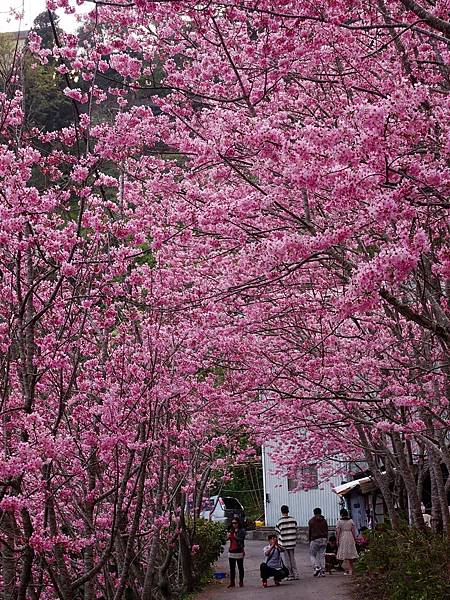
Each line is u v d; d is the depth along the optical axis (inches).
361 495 1073.5
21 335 323.3
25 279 387.5
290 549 784.9
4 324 365.1
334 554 855.1
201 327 490.6
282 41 333.1
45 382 425.4
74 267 323.3
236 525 776.3
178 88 364.2
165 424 521.0
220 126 339.0
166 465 539.2
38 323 427.2
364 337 496.4
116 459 379.2
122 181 447.5
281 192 314.8
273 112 360.2
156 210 448.5
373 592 572.7
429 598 458.6
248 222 391.9
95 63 346.6
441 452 474.6
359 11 370.6
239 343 536.1
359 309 241.0
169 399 487.8
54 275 426.6
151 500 535.2
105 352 423.8
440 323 305.0
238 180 432.8
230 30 403.5
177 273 491.8
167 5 365.4
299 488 1084.5
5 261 354.0
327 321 478.9
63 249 341.1
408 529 600.1
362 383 561.9
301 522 1343.5
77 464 379.9
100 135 342.6
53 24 340.5
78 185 363.6
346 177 249.6
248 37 399.5
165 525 488.7
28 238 324.5
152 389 430.6
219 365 566.9
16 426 338.6
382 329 516.4
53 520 338.6
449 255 255.6
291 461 879.7
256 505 1670.8
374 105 227.8
